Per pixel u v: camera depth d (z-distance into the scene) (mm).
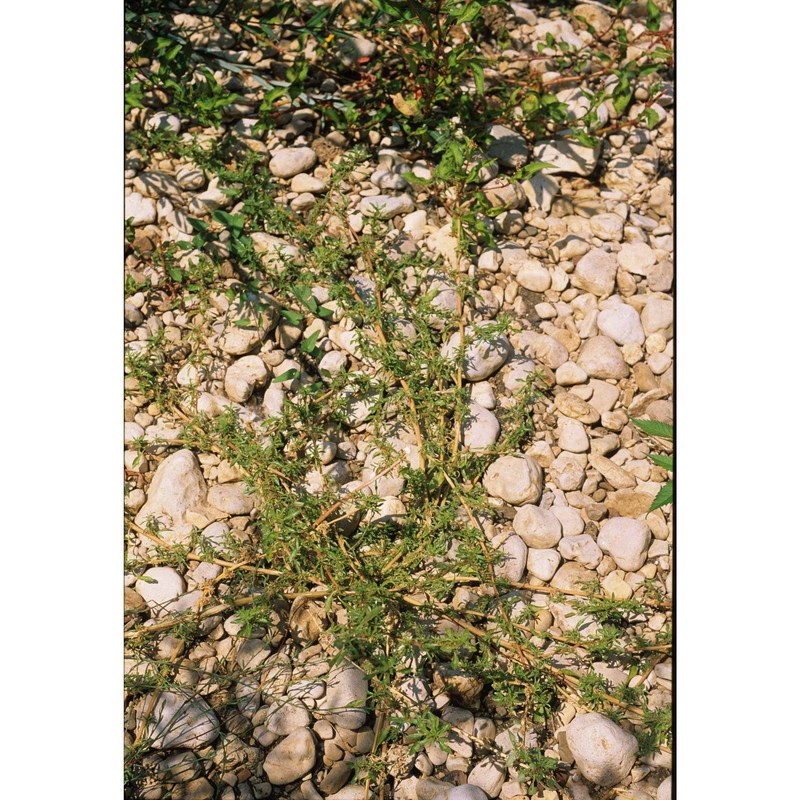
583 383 1390
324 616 1252
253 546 1284
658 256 1463
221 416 1313
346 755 1188
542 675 1214
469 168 1480
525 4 1654
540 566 1282
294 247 1432
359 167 1502
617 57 1530
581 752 1179
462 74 1515
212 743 1188
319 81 1552
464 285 1387
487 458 1327
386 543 1269
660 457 1310
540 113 1487
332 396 1361
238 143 1495
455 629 1252
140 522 1302
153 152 1482
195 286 1398
